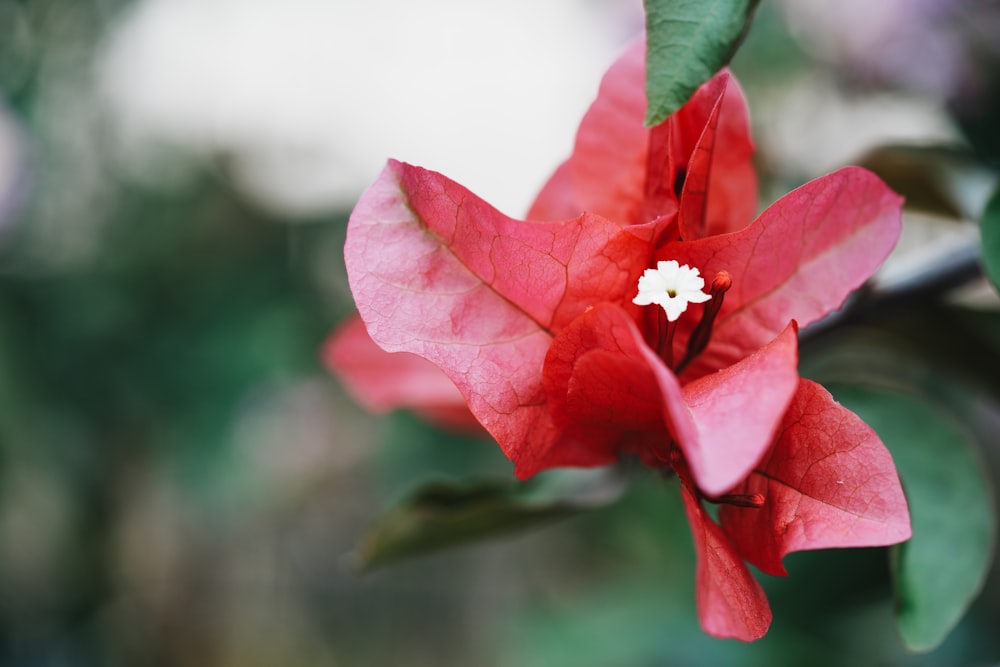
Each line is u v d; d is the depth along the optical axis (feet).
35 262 1.64
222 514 2.12
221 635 2.38
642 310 0.56
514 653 1.60
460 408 0.75
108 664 1.95
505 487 0.74
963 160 0.72
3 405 1.51
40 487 1.62
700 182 0.56
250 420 1.74
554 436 0.56
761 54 1.12
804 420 0.53
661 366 0.48
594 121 0.59
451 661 2.69
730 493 0.54
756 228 0.55
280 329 1.65
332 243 1.71
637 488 1.33
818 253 0.55
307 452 2.01
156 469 1.70
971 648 1.11
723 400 0.49
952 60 1.00
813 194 0.54
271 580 2.53
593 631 1.34
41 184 1.63
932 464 0.64
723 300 0.56
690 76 0.52
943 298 0.69
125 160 1.69
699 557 0.50
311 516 2.43
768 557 0.53
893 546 0.61
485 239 0.53
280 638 2.55
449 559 2.69
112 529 1.80
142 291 1.63
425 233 0.53
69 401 1.58
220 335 1.61
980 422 1.11
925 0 1.00
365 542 0.74
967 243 0.67
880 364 0.92
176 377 1.60
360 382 0.76
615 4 1.28
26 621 1.81
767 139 1.09
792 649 1.11
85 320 1.59
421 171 0.53
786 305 0.55
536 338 0.55
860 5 1.05
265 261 1.69
